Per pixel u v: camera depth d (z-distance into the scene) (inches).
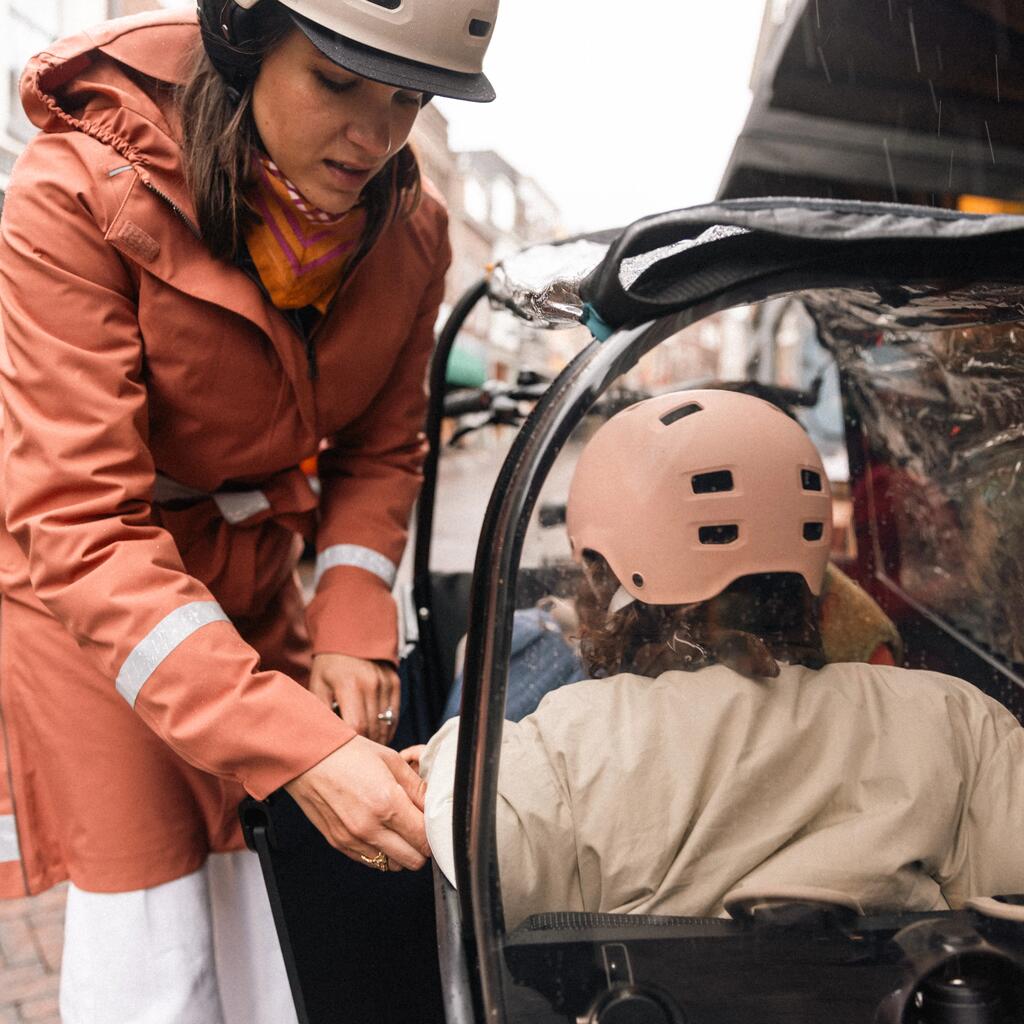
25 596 54.7
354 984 51.3
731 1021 31.9
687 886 36.5
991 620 55.1
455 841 33.5
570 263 49.9
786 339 103.7
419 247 59.1
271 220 49.9
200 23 44.9
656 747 37.2
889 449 67.1
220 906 60.7
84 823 54.5
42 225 47.3
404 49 42.9
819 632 41.3
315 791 44.0
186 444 55.2
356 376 58.1
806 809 37.3
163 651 45.2
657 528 38.5
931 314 48.6
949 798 38.3
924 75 137.2
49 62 47.4
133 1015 54.9
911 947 33.6
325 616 60.9
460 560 152.0
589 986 32.4
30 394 47.3
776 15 145.6
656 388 50.9
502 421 89.5
